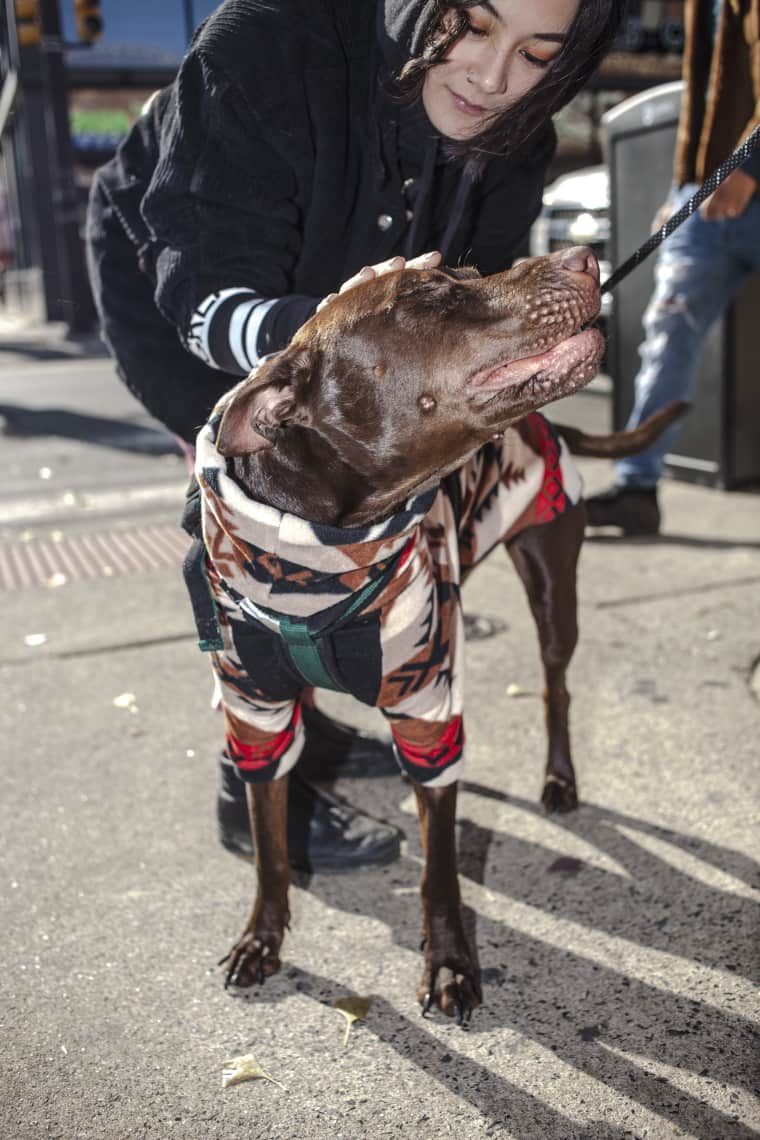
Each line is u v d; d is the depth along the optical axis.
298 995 2.29
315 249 2.37
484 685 3.61
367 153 2.29
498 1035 2.14
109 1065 2.08
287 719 2.23
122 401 9.91
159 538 5.50
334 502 1.99
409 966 2.37
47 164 18.08
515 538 2.75
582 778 3.05
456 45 2.03
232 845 2.77
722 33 3.88
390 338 1.86
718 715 3.34
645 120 5.59
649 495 5.01
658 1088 1.99
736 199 4.14
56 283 18.20
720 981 2.25
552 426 2.79
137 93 21.28
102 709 3.57
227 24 2.21
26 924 2.51
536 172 2.56
